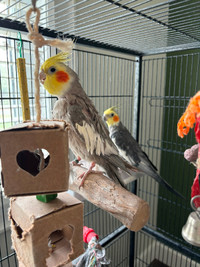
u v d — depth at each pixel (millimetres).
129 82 2102
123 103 2076
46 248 486
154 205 2586
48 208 494
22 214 495
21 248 519
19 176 418
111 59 1830
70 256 544
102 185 799
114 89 1874
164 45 1461
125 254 2260
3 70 1269
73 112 865
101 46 1337
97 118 976
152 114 2449
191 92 2139
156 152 2479
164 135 2441
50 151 419
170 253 2371
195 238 1060
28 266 498
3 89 1296
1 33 1186
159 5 828
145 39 1324
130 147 1612
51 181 431
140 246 2334
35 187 428
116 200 725
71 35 1129
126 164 1048
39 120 444
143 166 1572
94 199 799
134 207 674
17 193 425
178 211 2402
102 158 929
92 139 881
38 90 424
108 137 1008
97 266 885
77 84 914
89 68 1650
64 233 638
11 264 1352
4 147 402
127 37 1275
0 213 1282
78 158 1104
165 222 2555
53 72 829
